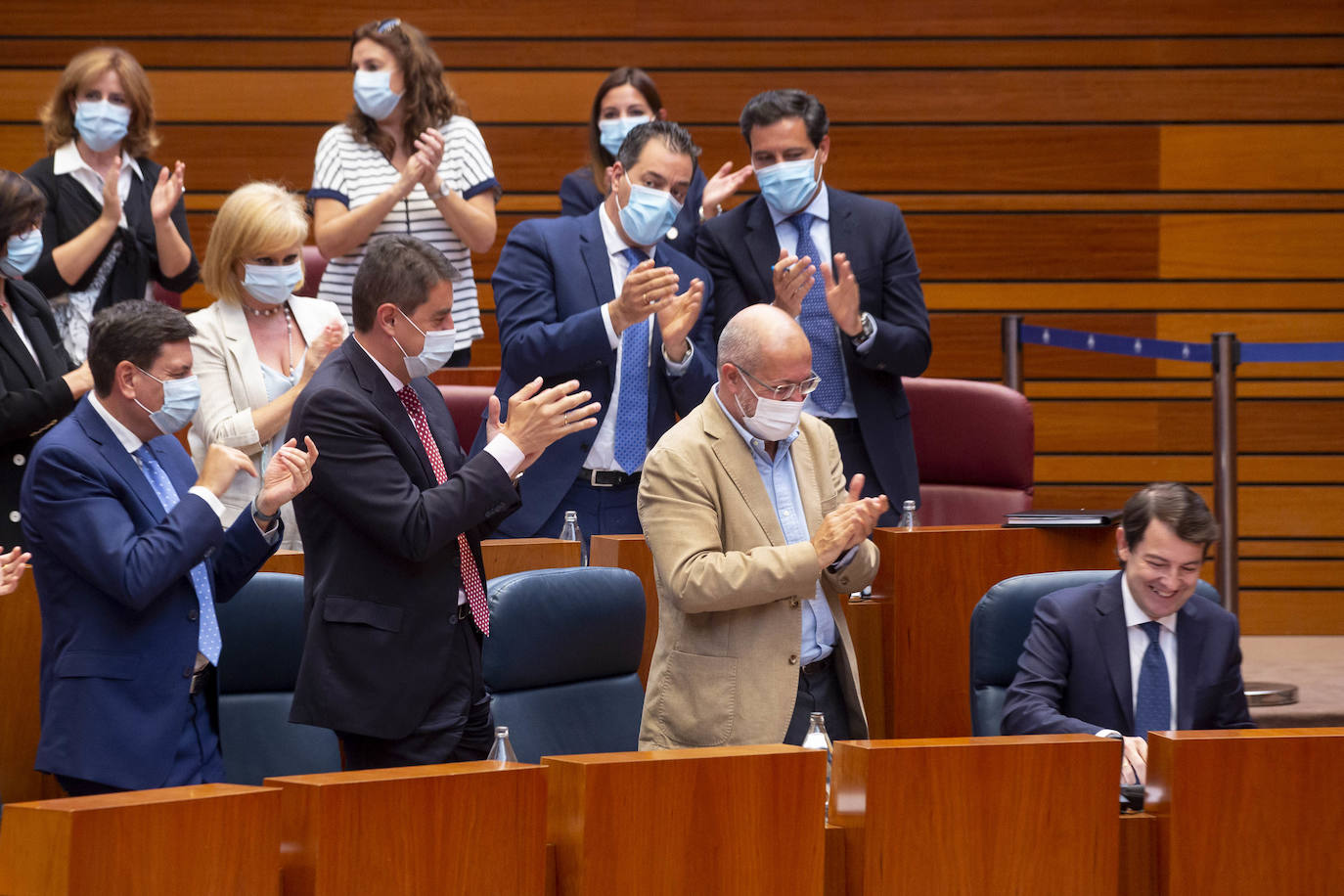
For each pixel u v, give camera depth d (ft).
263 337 46.26
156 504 32.19
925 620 45.01
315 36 75.20
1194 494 34.96
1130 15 75.15
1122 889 29.22
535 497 45.65
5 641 38.11
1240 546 76.38
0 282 43.47
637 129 45.57
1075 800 28.22
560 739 34.86
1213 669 35.88
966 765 27.61
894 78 75.46
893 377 48.96
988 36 75.31
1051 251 76.13
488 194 56.08
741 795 26.55
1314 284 75.87
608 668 36.55
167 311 32.32
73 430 31.81
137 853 22.68
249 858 23.70
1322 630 75.82
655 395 45.98
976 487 59.62
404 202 55.62
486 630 32.68
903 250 49.34
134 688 31.35
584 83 75.77
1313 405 76.02
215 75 75.15
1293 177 75.56
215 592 33.55
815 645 36.42
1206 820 28.91
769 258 48.88
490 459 30.91
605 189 55.42
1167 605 35.29
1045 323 76.33
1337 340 75.77
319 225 54.95
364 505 30.17
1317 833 29.27
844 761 28.12
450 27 75.56
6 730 38.17
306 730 36.55
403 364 31.71
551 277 46.60
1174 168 75.66
